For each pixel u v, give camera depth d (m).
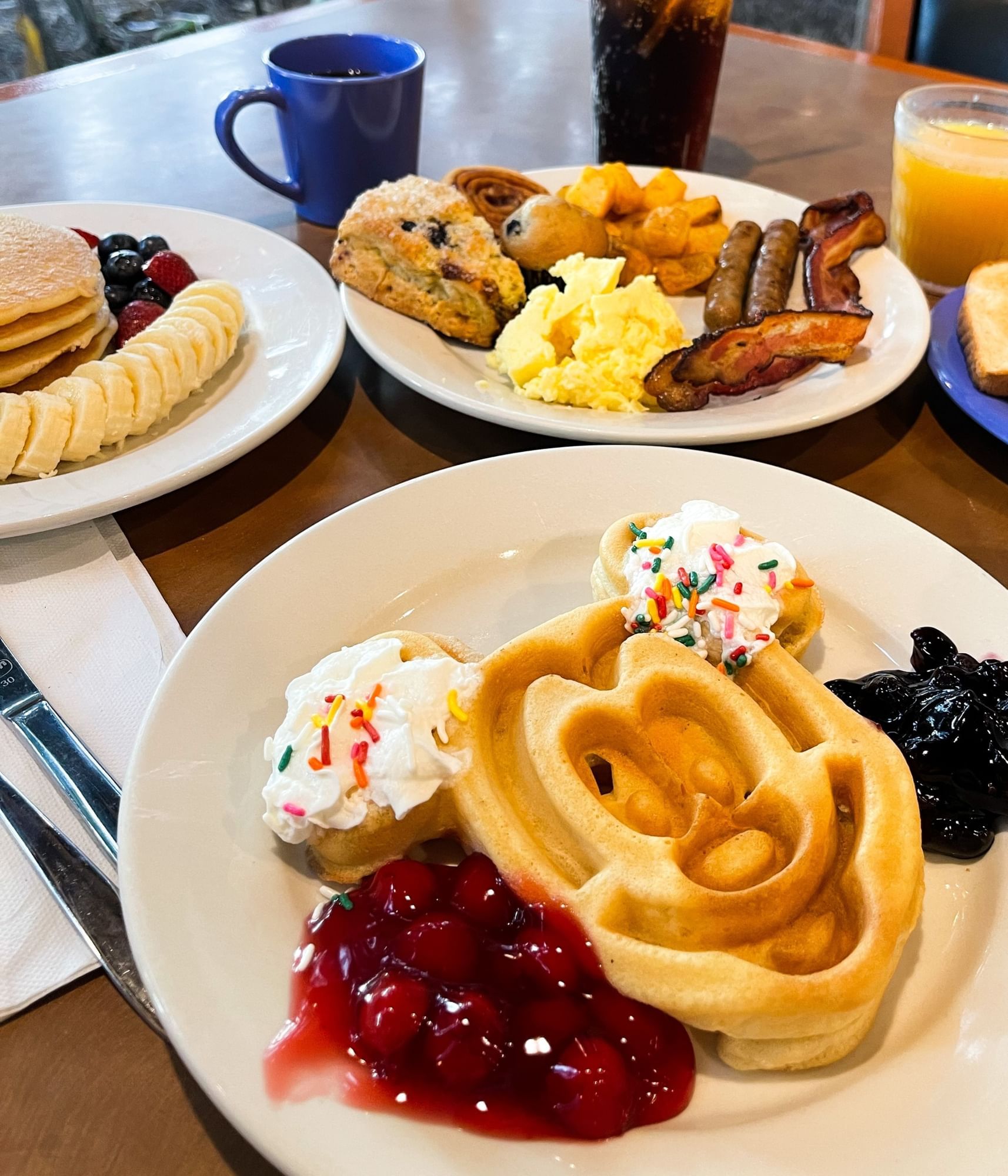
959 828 0.31
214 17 1.17
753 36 0.85
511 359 0.48
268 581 0.36
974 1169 0.25
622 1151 0.26
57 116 0.72
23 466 0.40
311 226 0.61
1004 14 0.80
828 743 0.31
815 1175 0.25
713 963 0.27
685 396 0.45
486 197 0.55
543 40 0.87
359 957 0.28
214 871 0.29
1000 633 0.36
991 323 0.47
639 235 0.55
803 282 0.54
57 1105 0.27
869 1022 0.28
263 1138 0.25
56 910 0.29
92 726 0.33
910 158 0.55
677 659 0.32
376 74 0.61
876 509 0.40
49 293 0.44
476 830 0.30
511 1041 0.27
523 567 0.39
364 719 0.30
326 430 0.46
